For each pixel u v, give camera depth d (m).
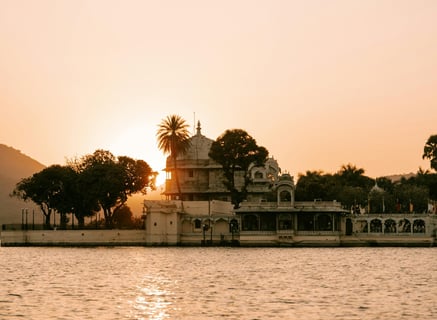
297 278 98.44
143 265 123.81
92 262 132.12
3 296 80.44
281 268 114.50
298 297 78.38
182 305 73.19
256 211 186.50
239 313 67.94
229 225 192.25
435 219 186.88
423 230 189.00
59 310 70.06
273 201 198.88
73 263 130.00
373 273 104.62
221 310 69.81
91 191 198.00
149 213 192.50
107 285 91.75
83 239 197.25
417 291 83.00
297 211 185.00
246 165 198.62
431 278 97.12
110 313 68.38
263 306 72.06
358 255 144.88
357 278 97.88
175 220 191.12
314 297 78.25
